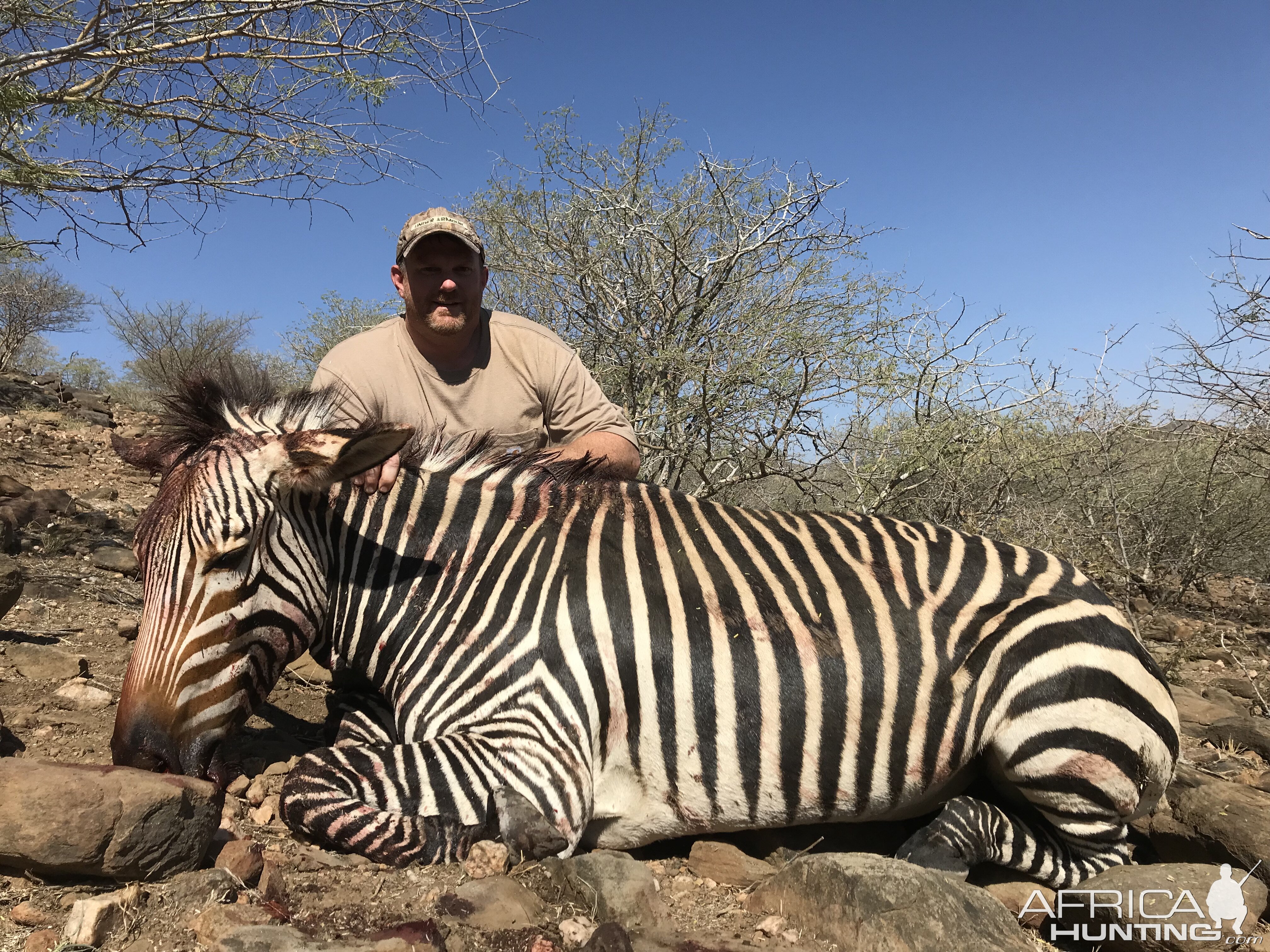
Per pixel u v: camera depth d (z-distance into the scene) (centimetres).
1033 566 329
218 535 276
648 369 742
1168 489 839
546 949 220
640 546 315
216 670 276
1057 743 289
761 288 767
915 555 328
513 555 311
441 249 387
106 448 1112
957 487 722
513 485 330
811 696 297
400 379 416
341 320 1198
